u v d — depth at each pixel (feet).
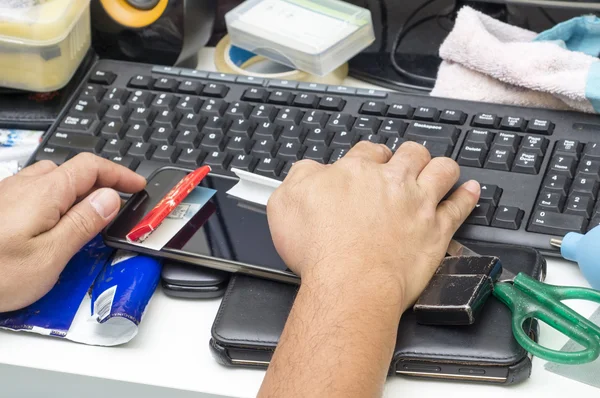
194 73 2.36
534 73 2.21
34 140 2.35
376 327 1.56
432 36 2.75
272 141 2.15
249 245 1.86
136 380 1.69
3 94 2.46
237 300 1.77
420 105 2.19
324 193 1.79
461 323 1.64
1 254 1.77
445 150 2.07
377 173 1.84
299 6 2.70
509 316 1.67
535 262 1.79
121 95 2.30
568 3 2.57
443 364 1.62
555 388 1.61
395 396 1.62
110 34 2.59
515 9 2.80
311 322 1.58
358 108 2.22
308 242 1.72
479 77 2.33
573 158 1.99
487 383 1.63
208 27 2.66
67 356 1.74
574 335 1.60
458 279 1.70
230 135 2.18
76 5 2.39
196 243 1.87
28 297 1.79
